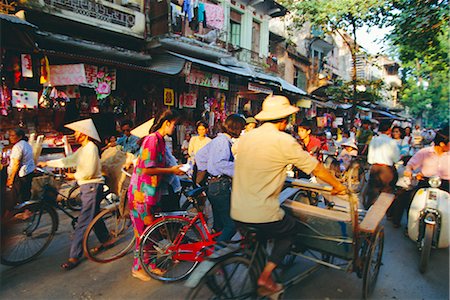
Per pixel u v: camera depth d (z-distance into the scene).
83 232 3.48
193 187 4.41
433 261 3.86
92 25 8.27
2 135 6.78
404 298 3.04
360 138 7.86
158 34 9.66
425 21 7.61
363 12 13.71
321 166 2.43
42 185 3.72
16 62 6.12
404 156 6.43
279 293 2.53
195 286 2.24
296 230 2.63
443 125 4.40
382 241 3.21
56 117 7.90
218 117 11.19
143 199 3.11
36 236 4.05
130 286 3.14
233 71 10.60
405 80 26.47
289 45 18.70
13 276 3.25
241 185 2.50
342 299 2.97
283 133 2.45
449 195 3.89
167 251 3.23
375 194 5.06
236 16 13.77
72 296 2.93
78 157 3.56
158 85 9.73
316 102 17.75
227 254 2.38
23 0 6.90
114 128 8.88
